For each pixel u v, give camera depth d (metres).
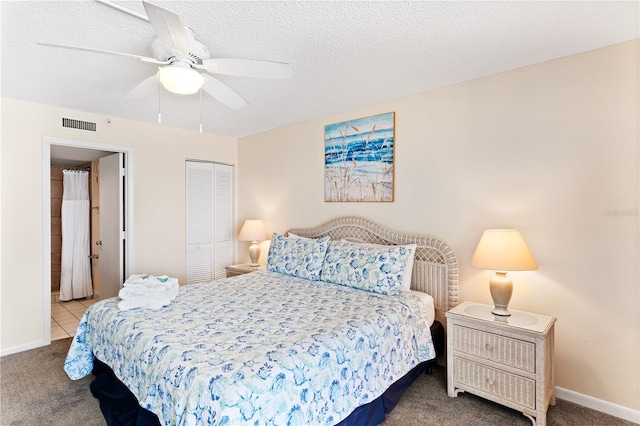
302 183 3.78
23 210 2.95
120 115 3.43
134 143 3.67
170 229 3.99
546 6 1.58
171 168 3.99
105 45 1.93
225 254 4.57
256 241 4.14
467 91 2.55
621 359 1.97
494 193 2.44
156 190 3.86
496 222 2.43
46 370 2.57
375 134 3.10
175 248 4.04
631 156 1.93
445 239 2.68
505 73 2.38
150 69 2.28
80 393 2.24
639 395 1.91
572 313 2.13
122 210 3.67
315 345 1.57
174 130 4.01
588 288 2.07
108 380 2.06
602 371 2.03
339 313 2.01
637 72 1.91
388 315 2.03
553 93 2.18
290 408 1.34
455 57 2.13
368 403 1.75
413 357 2.12
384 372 1.86
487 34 1.84
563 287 2.16
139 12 1.61
